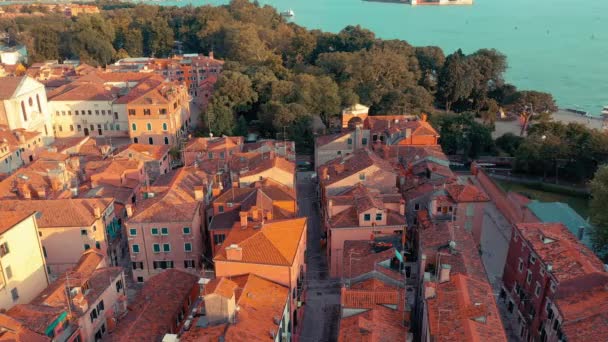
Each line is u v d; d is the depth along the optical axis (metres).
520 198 90.62
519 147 117.25
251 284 54.69
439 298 50.81
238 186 82.25
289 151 103.62
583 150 110.12
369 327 48.22
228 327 46.97
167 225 71.19
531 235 62.12
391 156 95.88
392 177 79.12
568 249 56.69
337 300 67.50
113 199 79.12
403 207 71.88
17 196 83.00
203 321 49.78
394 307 52.31
